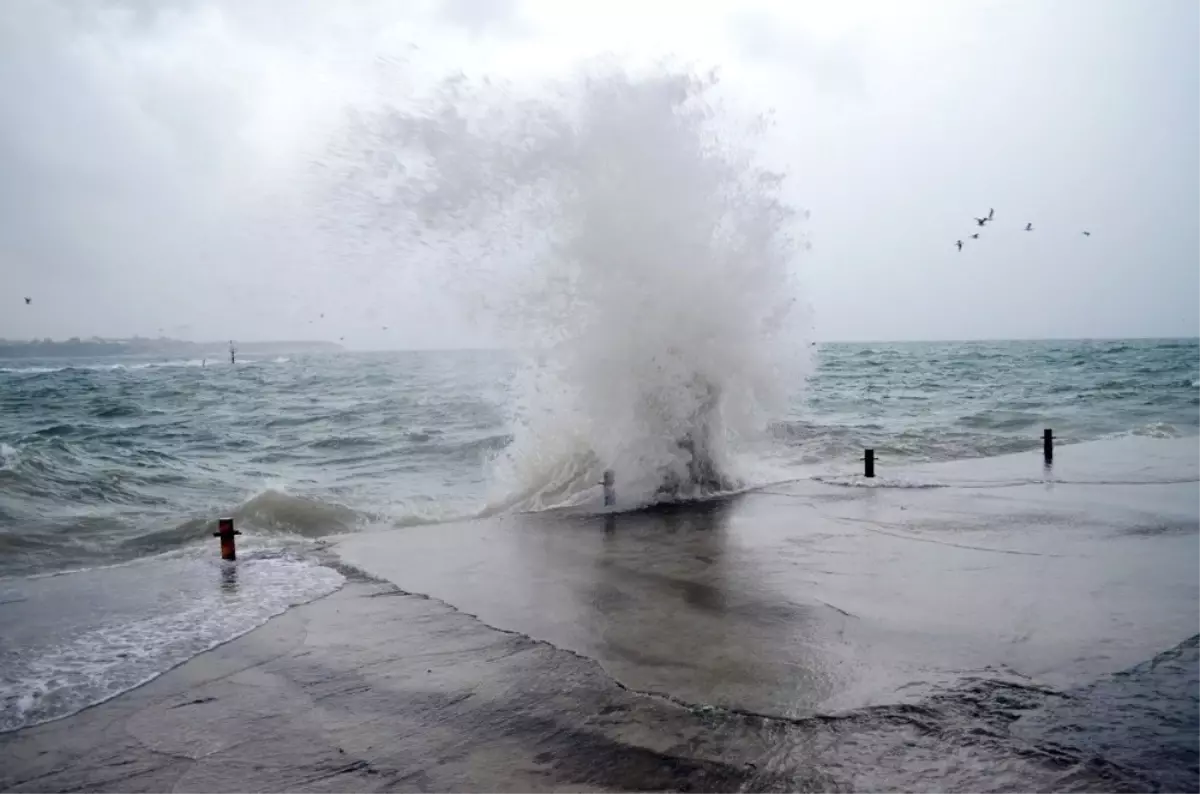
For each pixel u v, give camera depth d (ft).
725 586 20.97
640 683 14.67
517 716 13.48
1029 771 10.97
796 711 13.25
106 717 13.98
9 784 11.70
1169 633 16.48
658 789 10.94
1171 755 11.27
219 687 15.17
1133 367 173.88
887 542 25.76
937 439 58.95
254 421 84.33
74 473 45.14
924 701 13.41
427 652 16.70
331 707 14.11
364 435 69.46
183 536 30.91
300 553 26.30
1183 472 40.01
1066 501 32.48
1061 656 15.30
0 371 233.96
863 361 240.53
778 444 56.80
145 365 300.61
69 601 21.01
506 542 27.14
